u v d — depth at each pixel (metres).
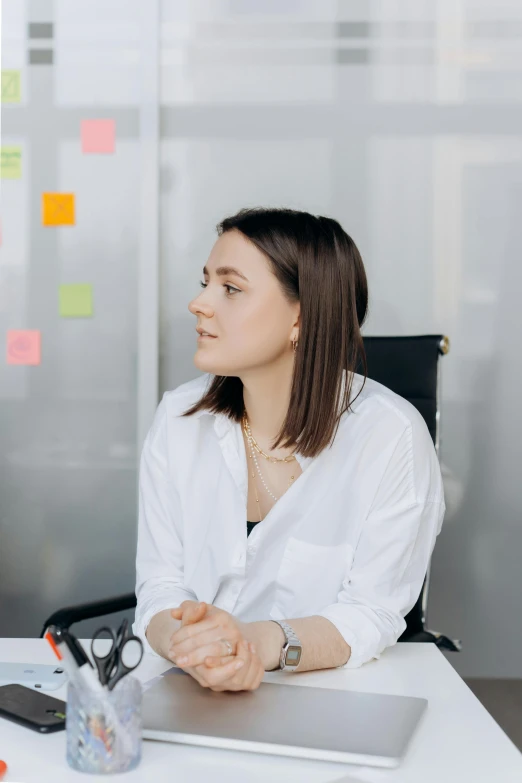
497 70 2.74
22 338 2.73
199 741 0.93
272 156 2.74
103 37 2.69
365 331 2.78
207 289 1.39
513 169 2.75
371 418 1.47
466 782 0.85
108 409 2.75
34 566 2.76
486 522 2.80
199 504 1.54
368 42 2.73
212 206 2.74
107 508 2.76
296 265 1.37
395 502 1.42
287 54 2.73
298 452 1.45
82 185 2.71
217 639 1.05
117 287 2.73
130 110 2.70
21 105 2.70
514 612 2.81
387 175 2.75
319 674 1.18
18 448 2.75
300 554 1.45
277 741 0.92
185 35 2.72
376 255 2.77
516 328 2.78
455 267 2.77
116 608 1.66
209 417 1.56
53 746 0.92
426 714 1.03
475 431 2.79
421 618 1.87
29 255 2.72
